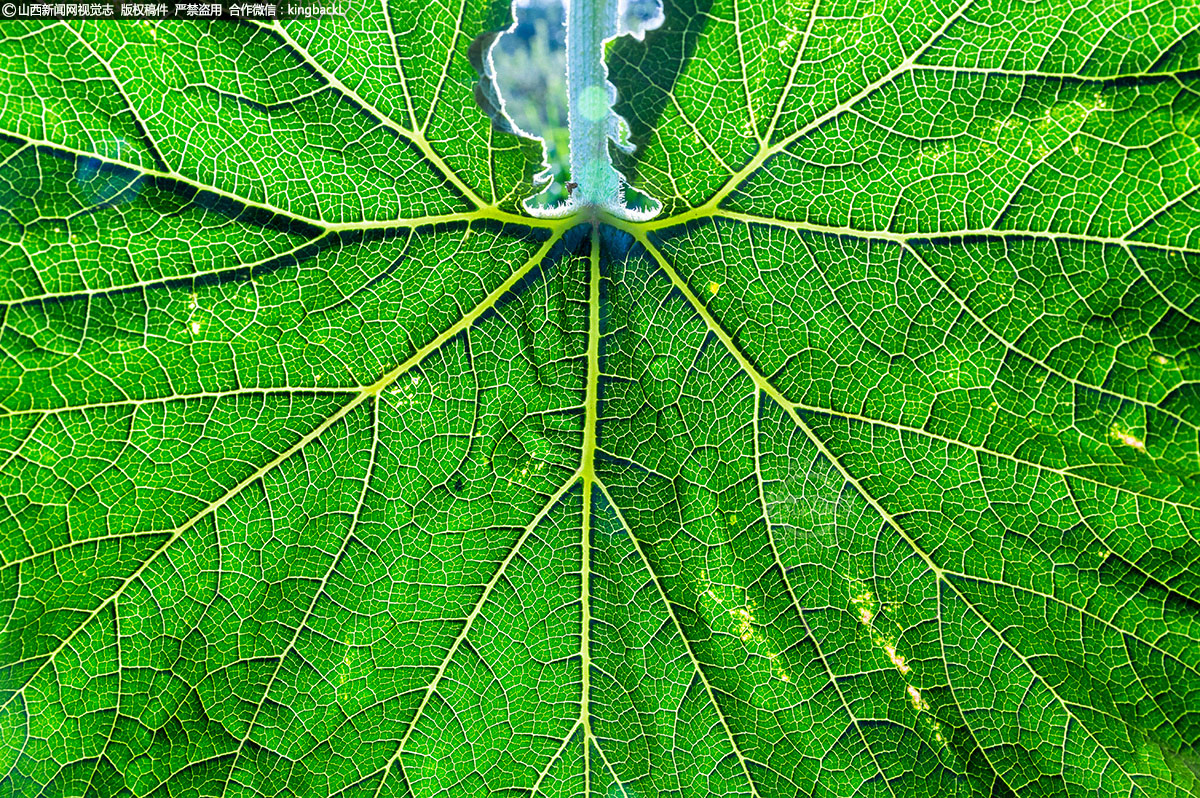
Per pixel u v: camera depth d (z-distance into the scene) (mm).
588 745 409
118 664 392
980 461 396
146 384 387
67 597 388
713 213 398
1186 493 388
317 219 390
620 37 389
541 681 408
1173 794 391
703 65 389
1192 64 377
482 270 398
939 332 394
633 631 409
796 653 406
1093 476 391
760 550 406
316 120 386
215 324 388
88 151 379
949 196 389
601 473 406
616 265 402
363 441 397
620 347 404
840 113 389
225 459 392
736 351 402
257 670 397
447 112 390
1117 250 385
